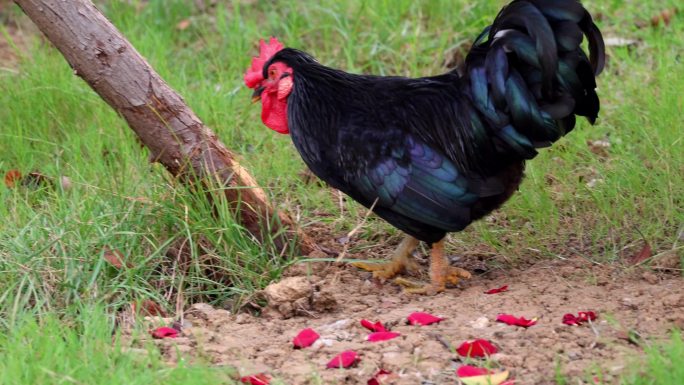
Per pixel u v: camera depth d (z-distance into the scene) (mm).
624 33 11344
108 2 12844
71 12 7180
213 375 5621
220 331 6695
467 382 5578
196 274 7438
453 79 7242
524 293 7059
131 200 7812
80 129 9898
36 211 8117
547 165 9086
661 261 7457
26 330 6215
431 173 6949
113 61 7316
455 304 6980
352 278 7738
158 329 6520
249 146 9938
